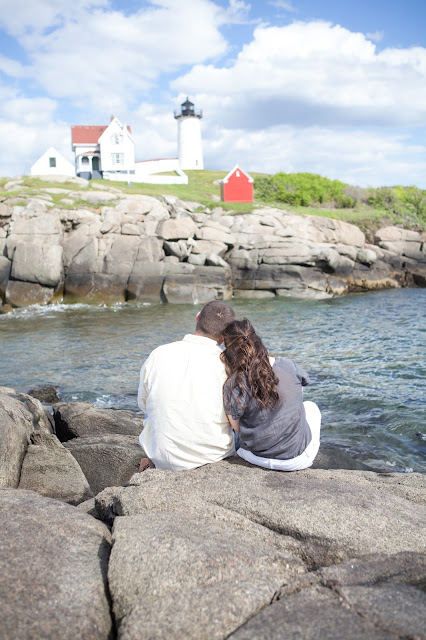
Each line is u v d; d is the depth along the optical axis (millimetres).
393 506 2889
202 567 2227
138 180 45094
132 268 24000
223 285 23969
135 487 3104
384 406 8234
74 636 1905
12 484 4379
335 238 28656
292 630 1846
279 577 2236
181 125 62000
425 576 2234
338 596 2062
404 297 24203
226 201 34531
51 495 4445
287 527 2635
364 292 27188
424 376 9898
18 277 23359
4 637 1830
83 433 6609
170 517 2705
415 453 6504
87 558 2396
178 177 46375
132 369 11336
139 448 5594
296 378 3426
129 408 8656
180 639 1865
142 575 2205
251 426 3316
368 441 6910
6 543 2395
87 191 28609
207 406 3322
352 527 2596
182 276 23766
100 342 14523
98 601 2119
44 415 6578
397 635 1803
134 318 19141
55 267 23422
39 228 24016
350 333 14938
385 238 30672
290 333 15297
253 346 3322
